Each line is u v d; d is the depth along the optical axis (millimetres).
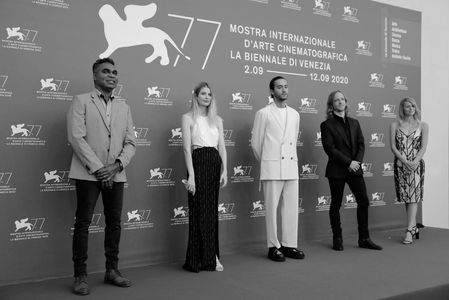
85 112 2887
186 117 3455
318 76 4754
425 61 5684
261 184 4008
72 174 2889
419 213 5629
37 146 3305
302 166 4625
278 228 4336
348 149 4133
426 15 5684
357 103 5051
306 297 2756
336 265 3576
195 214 3430
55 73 3369
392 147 4578
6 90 3199
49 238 3338
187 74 3955
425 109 5684
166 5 3855
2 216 3180
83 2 3486
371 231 5141
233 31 4215
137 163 3711
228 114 4176
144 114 3748
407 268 3465
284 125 3814
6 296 2857
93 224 3506
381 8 5266
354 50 5031
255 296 2777
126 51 3670
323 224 4746
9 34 3209
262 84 4371
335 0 4895
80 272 2883
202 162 3418
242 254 4031
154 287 2992
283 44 4523
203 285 3033
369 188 5129
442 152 5859
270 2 4445
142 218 3725
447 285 3082
